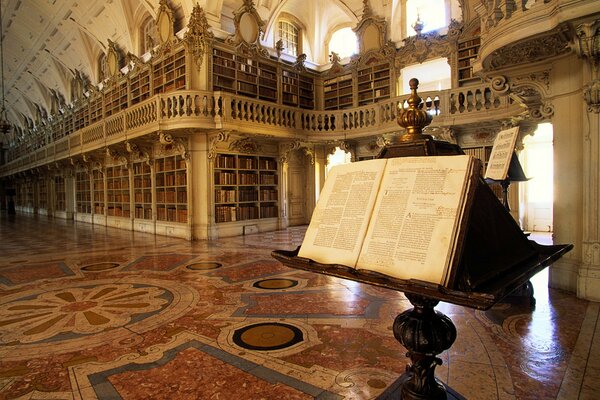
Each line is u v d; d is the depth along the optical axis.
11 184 33.03
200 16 10.64
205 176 10.95
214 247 9.37
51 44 18.67
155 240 10.80
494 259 1.41
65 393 2.61
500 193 10.77
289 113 12.03
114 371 2.92
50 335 3.69
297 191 14.52
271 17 13.05
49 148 20.03
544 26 4.20
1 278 6.17
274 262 7.40
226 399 2.50
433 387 1.69
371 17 12.95
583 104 4.66
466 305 1.13
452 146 1.91
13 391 2.64
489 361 3.01
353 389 2.60
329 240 1.65
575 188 4.93
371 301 4.75
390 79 12.59
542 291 4.99
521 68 5.32
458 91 10.03
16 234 12.73
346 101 13.93
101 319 4.14
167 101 10.08
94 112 17.31
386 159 1.67
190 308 4.51
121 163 14.76
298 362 3.04
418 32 11.81
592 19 3.86
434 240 1.31
